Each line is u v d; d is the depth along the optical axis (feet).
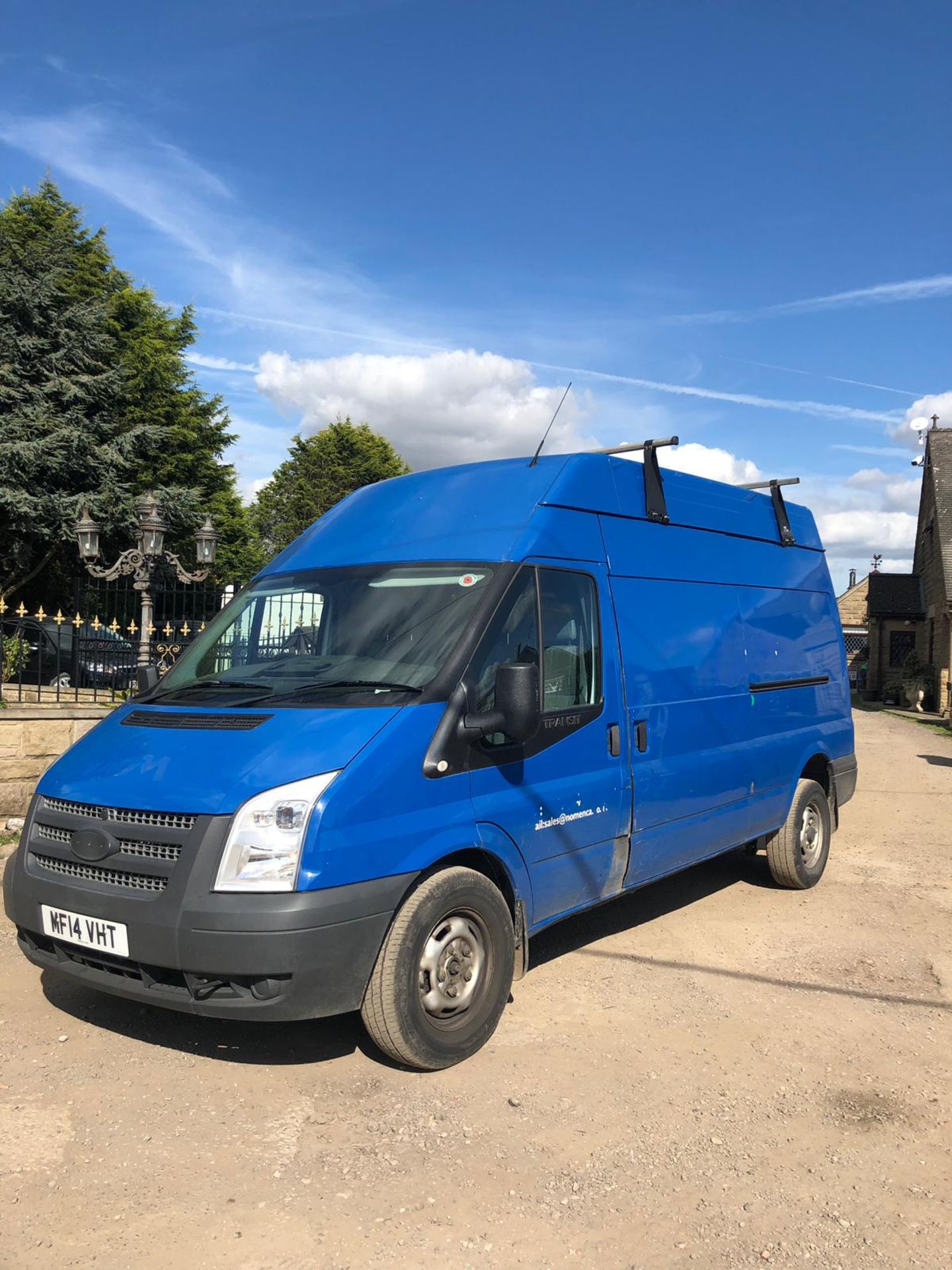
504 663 14.43
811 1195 10.52
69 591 73.51
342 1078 13.01
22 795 25.50
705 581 19.88
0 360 67.10
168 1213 10.00
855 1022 15.23
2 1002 15.42
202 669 15.99
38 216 85.61
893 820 32.50
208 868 11.73
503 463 17.35
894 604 110.63
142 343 88.74
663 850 17.99
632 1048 14.15
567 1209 10.19
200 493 82.79
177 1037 14.24
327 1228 9.80
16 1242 9.52
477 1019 13.64
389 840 12.40
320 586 16.15
